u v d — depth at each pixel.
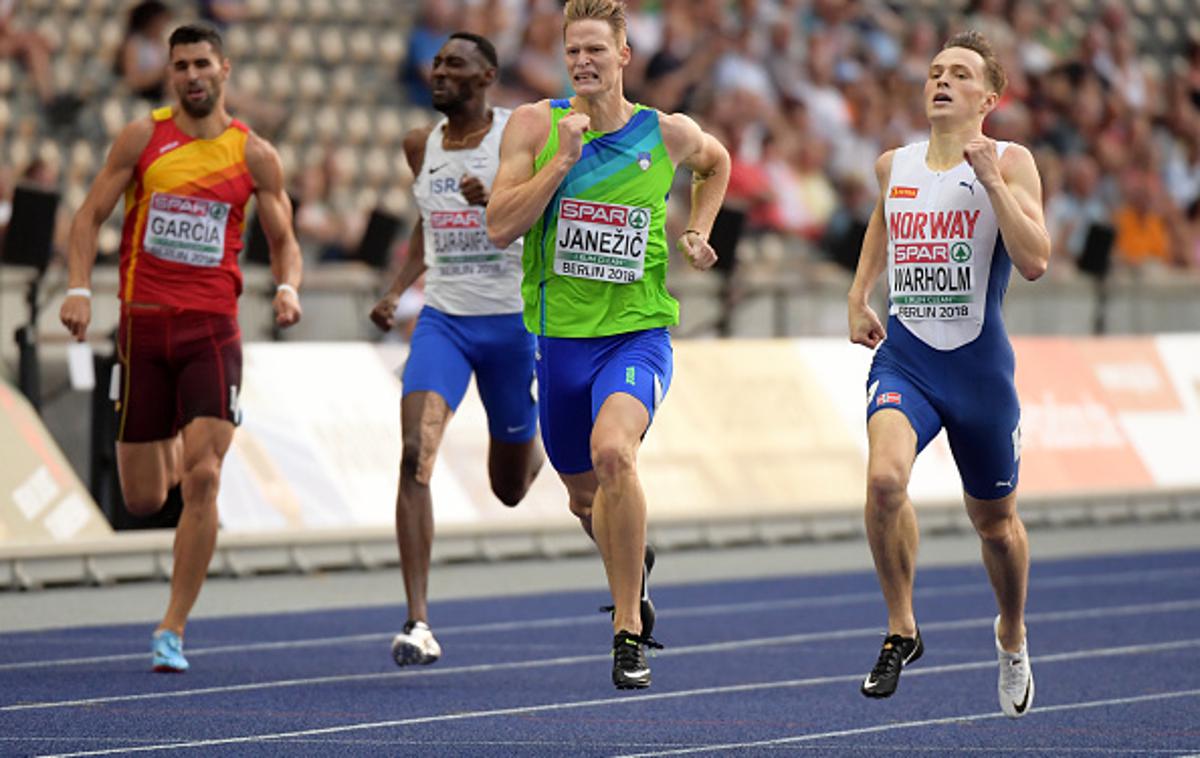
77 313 22.66
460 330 23.83
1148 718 20.00
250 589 31.61
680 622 28.59
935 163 18.11
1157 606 30.77
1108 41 63.66
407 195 48.88
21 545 30.91
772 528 39.84
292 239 23.81
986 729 19.22
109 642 25.23
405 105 51.50
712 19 54.28
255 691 21.11
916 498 41.72
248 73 50.41
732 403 40.56
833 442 41.66
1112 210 57.91
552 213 18.66
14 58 46.28
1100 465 44.94
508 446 24.88
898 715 20.11
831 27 57.59
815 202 52.31
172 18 48.81
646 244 18.75
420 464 22.97
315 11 52.50
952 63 18.00
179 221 22.80
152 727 18.44
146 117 23.06
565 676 22.86
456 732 18.50
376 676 22.59
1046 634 27.33
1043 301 47.25
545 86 51.03
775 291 43.31
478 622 28.25
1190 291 49.84
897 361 18.12
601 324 18.67
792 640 26.61
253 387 34.78
